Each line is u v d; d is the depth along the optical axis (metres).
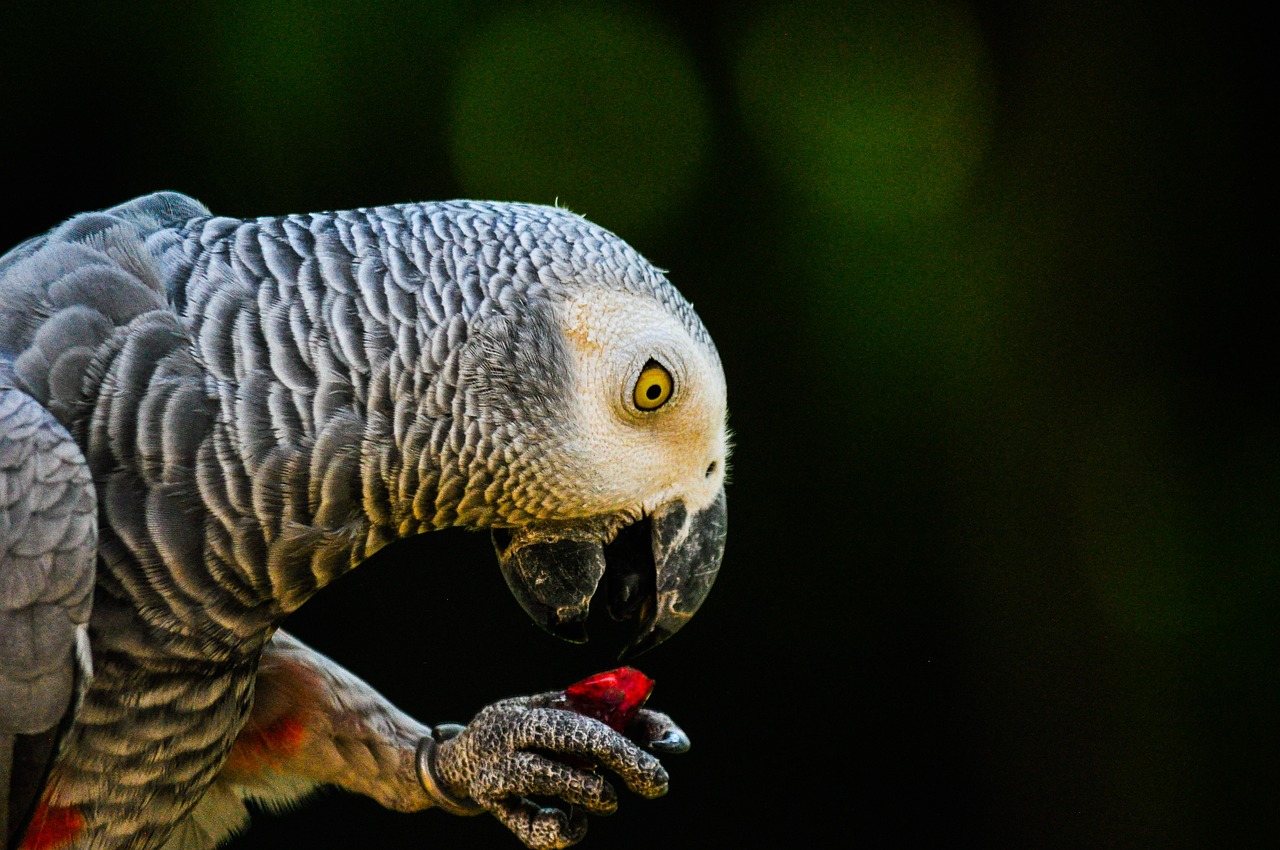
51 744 2.22
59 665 2.21
